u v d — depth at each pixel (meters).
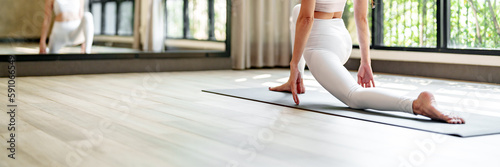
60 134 2.10
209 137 2.07
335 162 1.66
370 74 3.03
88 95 3.44
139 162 1.65
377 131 2.19
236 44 5.71
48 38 4.75
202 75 5.00
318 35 2.94
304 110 2.79
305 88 3.81
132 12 5.10
